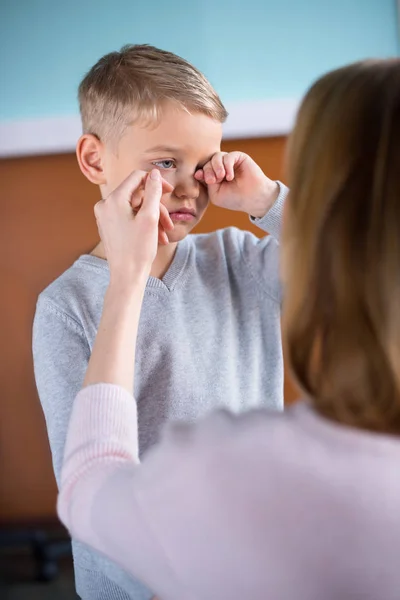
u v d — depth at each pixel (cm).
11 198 193
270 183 97
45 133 189
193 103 88
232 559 50
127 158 90
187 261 97
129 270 69
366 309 49
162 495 51
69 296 91
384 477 48
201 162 91
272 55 185
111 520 53
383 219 48
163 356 91
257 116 183
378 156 49
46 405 88
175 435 53
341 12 183
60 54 189
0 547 207
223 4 185
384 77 52
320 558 48
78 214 193
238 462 50
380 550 48
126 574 73
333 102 52
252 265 101
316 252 51
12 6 189
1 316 198
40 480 202
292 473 49
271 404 101
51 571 192
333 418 50
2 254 195
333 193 50
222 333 96
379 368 49
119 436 59
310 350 53
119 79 91
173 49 187
